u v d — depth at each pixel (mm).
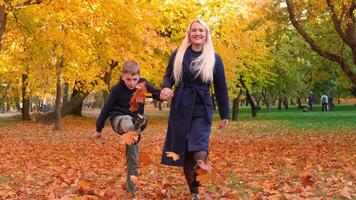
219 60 5500
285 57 41719
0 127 29719
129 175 6012
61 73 23844
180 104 5297
